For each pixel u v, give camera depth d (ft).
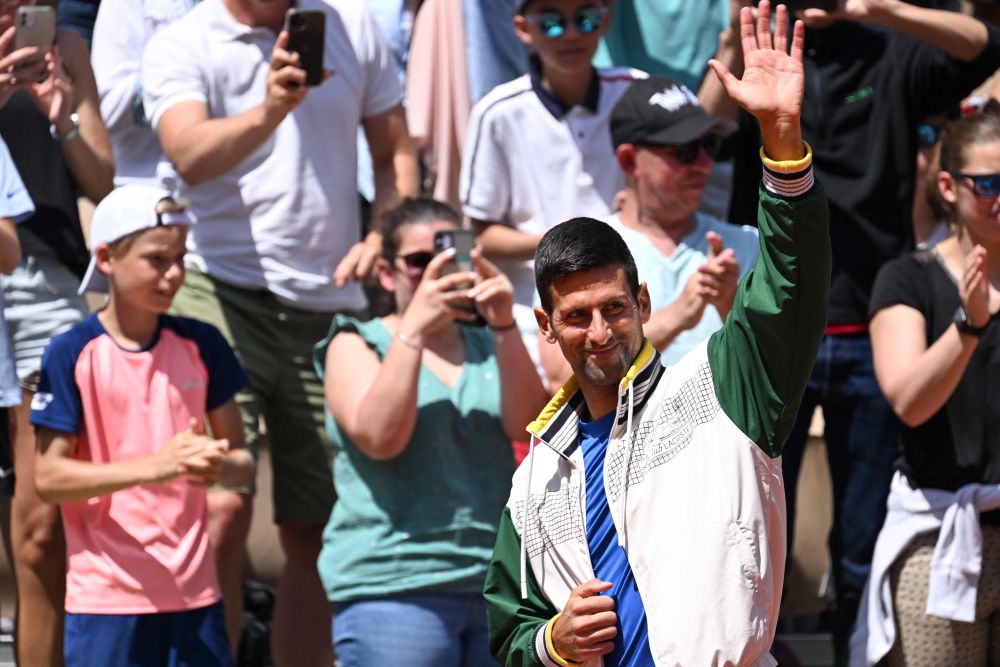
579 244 41.32
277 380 74.90
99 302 86.79
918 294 64.95
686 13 87.61
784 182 39.27
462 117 88.38
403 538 61.57
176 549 61.87
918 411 62.69
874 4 72.59
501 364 62.39
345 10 77.92
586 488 42.45
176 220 63.05
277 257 74.18
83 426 62.34
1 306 66.69
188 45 74.84
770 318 40.04
